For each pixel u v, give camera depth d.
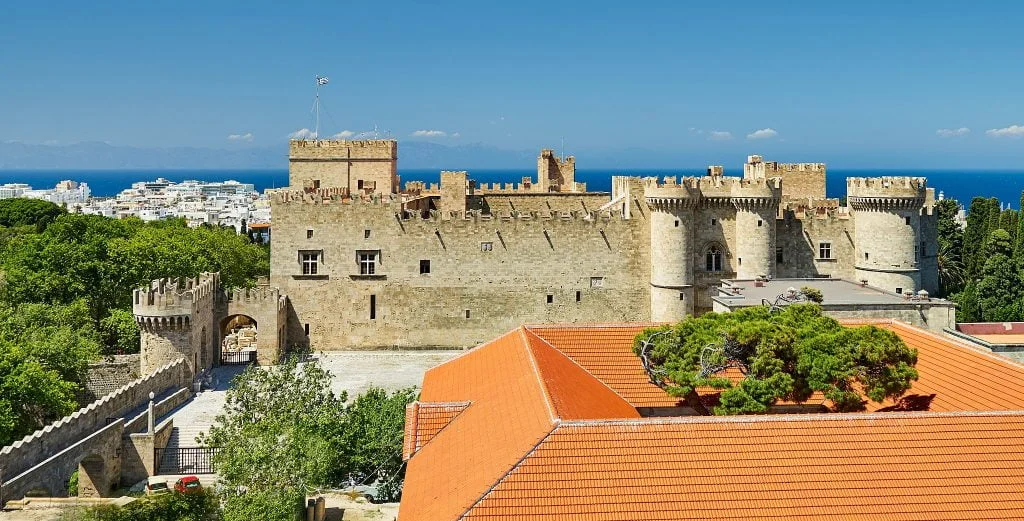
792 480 37.12
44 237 116.25
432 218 100.81
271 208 100.19
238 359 98.50
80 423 62.50
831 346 49.28
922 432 40.03
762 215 99.25
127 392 70.56
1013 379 49.50
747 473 37.34
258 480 47.75
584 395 48.94
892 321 66.00
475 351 61.50
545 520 34.78
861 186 99.06
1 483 53.03
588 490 36.06
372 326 101.50
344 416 59.44
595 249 102.00
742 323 51.75
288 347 101.06
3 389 63.03
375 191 113.50
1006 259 111.75
